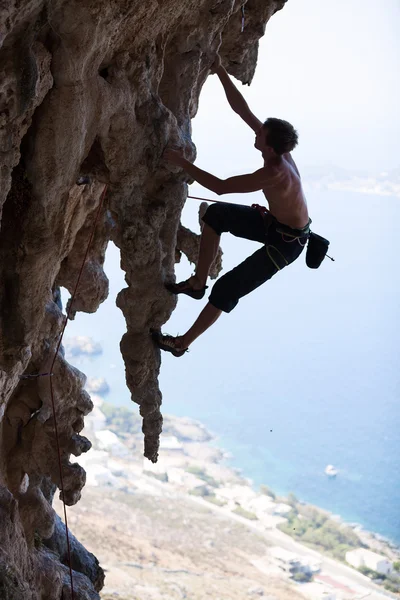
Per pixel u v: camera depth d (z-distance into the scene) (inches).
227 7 202.4
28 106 153.2
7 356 199.6
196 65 208.4
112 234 207.6
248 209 197.9
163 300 206.8
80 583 274.4
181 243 257.4
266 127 183.5
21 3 138.3
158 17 180.5
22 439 245.3
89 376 2022.6
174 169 198.2
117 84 180.2
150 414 219.6
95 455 1654.8
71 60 159.8
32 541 253.8
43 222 183.2
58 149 170.7
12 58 149.3
